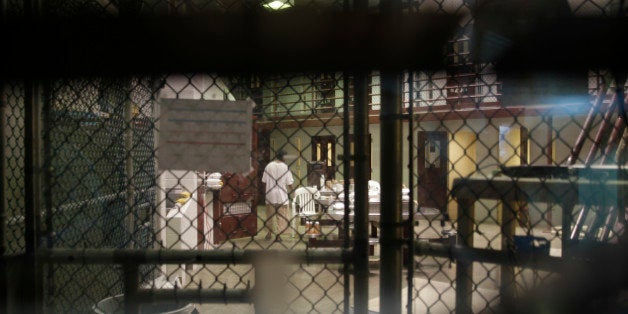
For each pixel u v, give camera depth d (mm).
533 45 1274
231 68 1317
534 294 1760
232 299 1526
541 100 1479
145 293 1536
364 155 1444
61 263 1555
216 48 1304
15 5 1530
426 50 1287
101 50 1377
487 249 1571
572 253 1688
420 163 9461
